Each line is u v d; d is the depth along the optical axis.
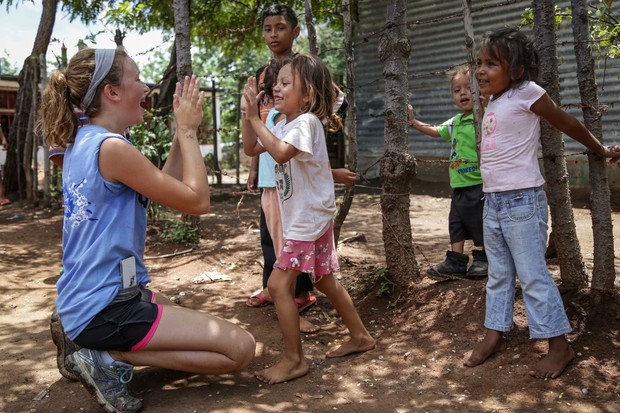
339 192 10.03
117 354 2.62
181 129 2.72
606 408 2.54
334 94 3.14
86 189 2.50
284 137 2.96
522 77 2.83
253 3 10.30
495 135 2.88
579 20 3.16
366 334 3.26
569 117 2.83
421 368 3.03
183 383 2.93
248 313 3.91
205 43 11.83
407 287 3.81
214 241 6.00
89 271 2.51
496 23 8.87
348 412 2.62
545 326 2.81
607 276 3.21
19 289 4.54
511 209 2.85
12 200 9.33
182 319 2.65
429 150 9.93
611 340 3.03
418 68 9.95
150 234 6.23
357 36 10.66
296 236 2.94
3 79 13.38
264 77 3.75
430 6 9.64
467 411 2.59
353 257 5.17
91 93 2.57
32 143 8.83
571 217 3.35
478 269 3.81
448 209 8.08
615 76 7.62
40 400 2.77
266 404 2.70
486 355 3.02
